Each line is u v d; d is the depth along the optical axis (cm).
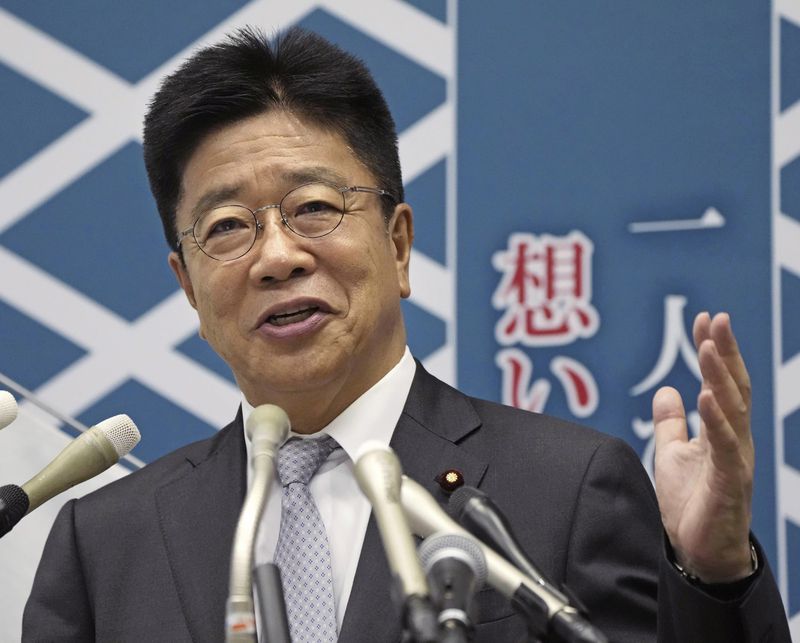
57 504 513
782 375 530
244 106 371
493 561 246
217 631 347
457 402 388
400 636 331
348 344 364
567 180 556
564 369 551
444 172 566
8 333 589
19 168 595
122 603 364
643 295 546
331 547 358
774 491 527
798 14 540
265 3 587
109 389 583
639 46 554
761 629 279
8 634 502
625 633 337
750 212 539
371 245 373
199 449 400
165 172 386
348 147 378
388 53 575
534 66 563
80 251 590
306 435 379
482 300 560
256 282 362
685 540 276
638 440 543
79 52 598
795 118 538
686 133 547
